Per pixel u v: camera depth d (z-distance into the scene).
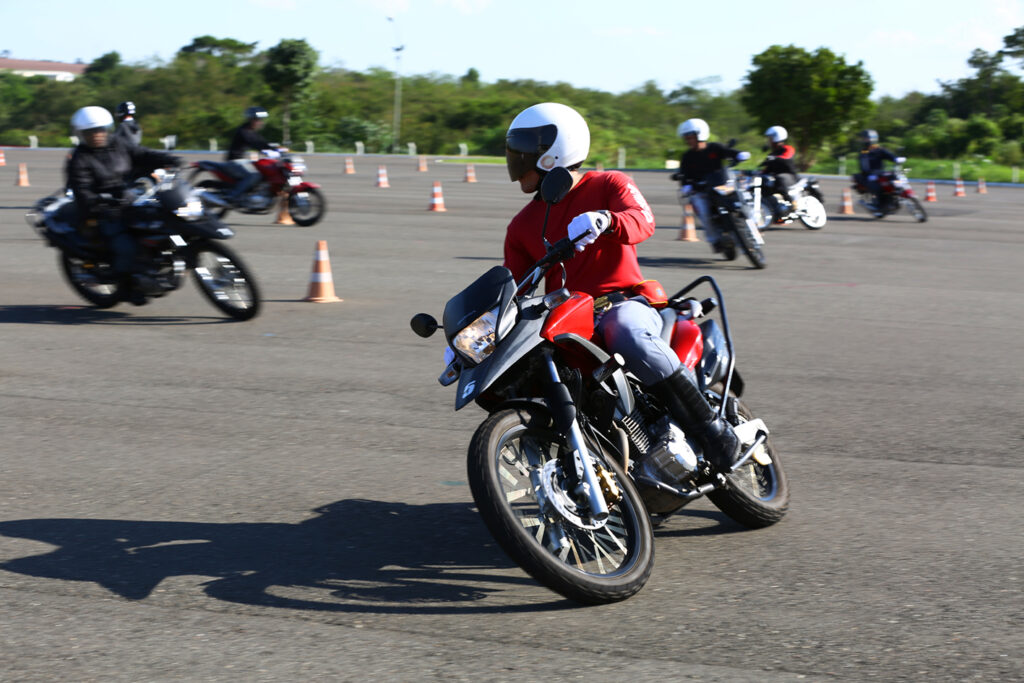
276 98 84.06
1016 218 28.09
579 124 4.96
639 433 4.87
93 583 4.60
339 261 16.36
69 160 11.52
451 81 116.06
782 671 3.77
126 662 3.84
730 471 4.96
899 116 112.38
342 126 79.00
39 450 6.68
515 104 95.75
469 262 16.44
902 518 5.49
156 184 11.67
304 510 5.59
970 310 12.64
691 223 20.86
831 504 5.71
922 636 4.07
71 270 11.98
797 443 6.91
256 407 7.80
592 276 4.98
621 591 4.27
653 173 50.44
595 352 4.49
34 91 110.69
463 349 4.36
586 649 3.94
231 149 22.78
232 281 11.34
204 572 4.73
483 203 29.09
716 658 3.87
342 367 9.15
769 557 4.93
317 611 4.30
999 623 4.20
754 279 15.25
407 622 4.19
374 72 115.12
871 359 9.66
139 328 10.89
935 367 9.33
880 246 20.27
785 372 9.08
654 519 5.04
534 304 4.41
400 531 5.29
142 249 11.34
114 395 8.12
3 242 18.17
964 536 5.23
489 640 4.02
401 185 36.59
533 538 4.18
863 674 3.75
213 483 6.04
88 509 5.59
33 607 4.33
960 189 39.25
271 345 10.08
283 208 22.50
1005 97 92.94
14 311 11.81
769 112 59.72
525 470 4.50
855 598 4.45
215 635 4.07
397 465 6.42
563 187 4.39
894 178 26.50
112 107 106.38
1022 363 9.55
